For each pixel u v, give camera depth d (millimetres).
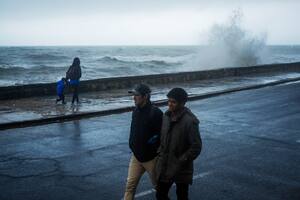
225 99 16938
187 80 23172
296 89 20547
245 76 26922
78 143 9047
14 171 6949
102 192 5902
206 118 12320
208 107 14656
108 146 8758
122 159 7711
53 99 15719
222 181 6387
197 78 23844
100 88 18594
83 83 17844
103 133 10133
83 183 6305
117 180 6453
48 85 16781
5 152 8281
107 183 6305
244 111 13688
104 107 13766
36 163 7449
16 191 5949
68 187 6117
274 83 22953
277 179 6520
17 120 11242
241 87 20359
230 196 5746
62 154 8094
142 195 5730
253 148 8586
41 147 8688
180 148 4129
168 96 4137
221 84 21812
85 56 81062
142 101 4500
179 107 4145
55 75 38719
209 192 5895
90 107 13766
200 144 4082
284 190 6016
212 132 10258
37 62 59594
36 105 14133
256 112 13484
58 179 6504
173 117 4180
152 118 4461
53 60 64250
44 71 41625
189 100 16547
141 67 48125
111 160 7645
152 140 4492
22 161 7590
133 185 4734
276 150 8430
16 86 15750
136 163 4719
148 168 4594
